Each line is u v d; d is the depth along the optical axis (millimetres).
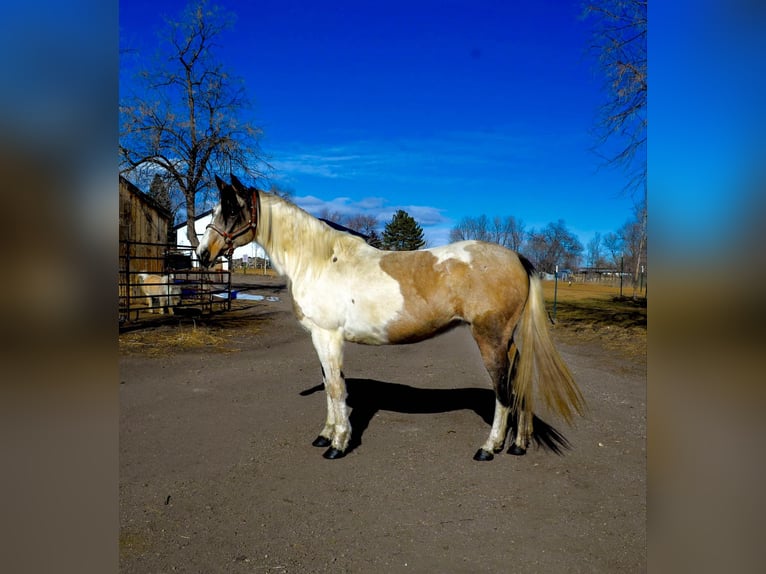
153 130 21312
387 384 6398
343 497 3326
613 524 2984
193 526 2930
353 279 3941
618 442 4348
